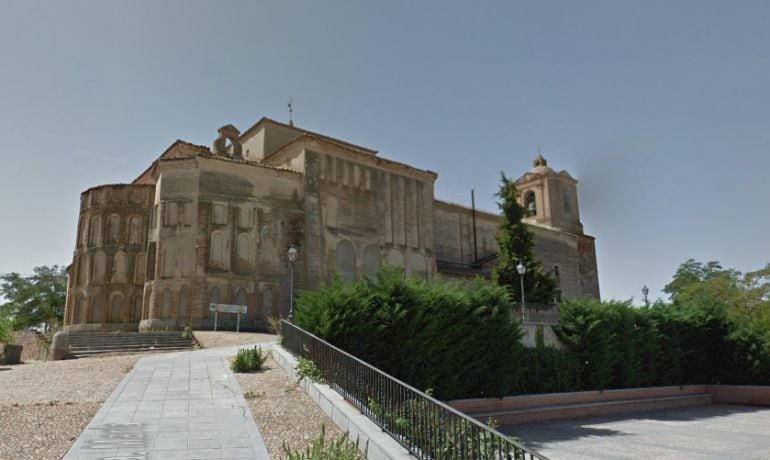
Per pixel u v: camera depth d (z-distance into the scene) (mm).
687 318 30000
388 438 8898
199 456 8555
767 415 24234
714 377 30766
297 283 35625
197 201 34000
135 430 9789
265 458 8539
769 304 41156
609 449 15453
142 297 37500
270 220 36031
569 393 22953
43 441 8938
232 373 15414
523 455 6070
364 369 10547
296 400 12328
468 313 19422
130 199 38688
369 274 39656
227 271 33781
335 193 39156
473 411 18781
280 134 44500
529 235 38406
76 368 16672
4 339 22359
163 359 18109
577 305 25766
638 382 26422
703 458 14336
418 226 43656
